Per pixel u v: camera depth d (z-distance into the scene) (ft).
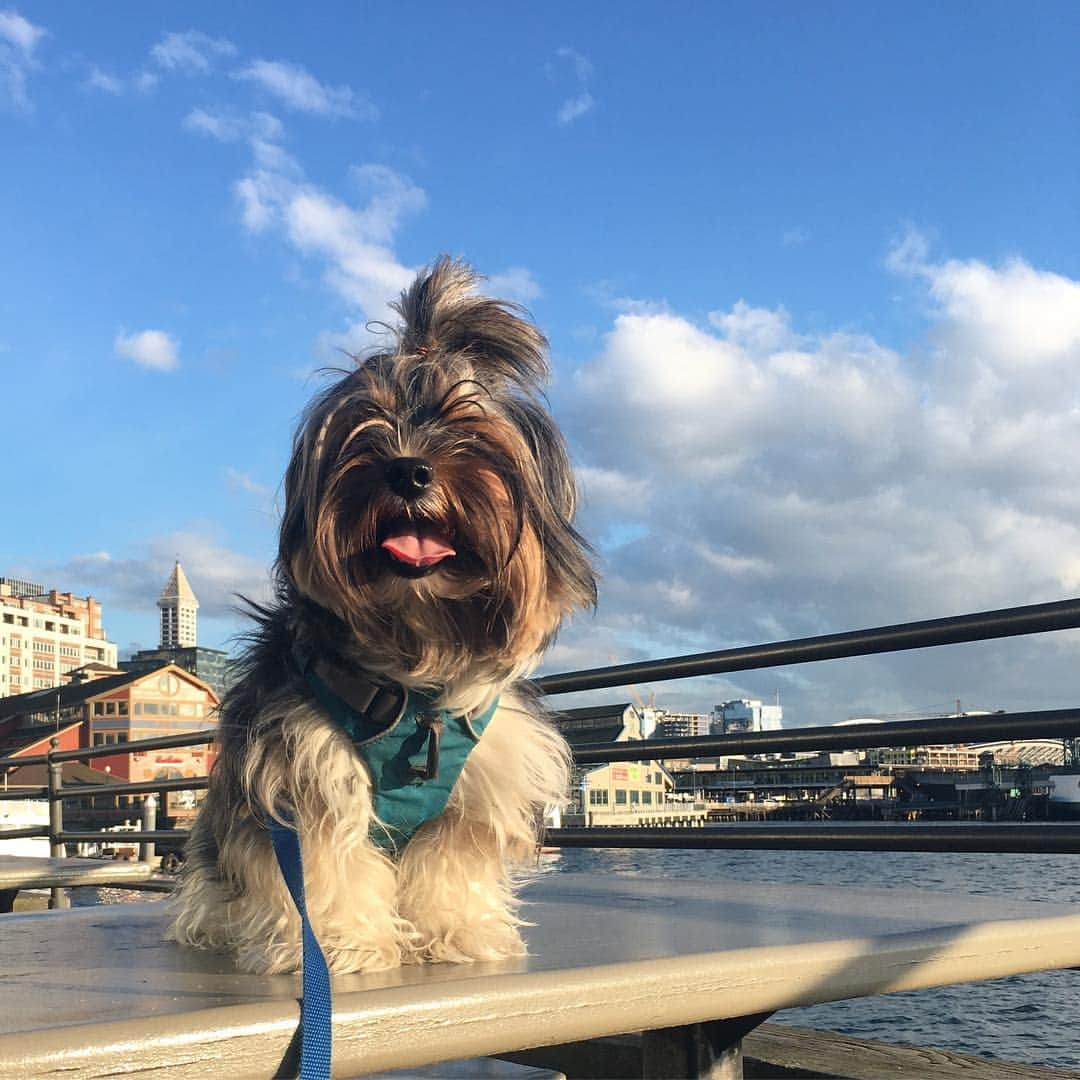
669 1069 1.98
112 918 2.66
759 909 2.35
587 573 2.65
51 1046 1.18
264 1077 1.30
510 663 2.31
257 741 2.13
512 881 2.56
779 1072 3.01
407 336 2.71
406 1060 1.37
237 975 1.78
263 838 2.08
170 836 5.53
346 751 2.10
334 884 2.02
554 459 2.71
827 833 2.95
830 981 1.71
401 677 2.15
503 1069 1.94
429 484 2.20
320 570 2.19
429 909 2.11
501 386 2.69
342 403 2.39
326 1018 1.31
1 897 4.54
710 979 1.60
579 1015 1.49
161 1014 1.30
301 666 2.17
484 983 1.43
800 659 3.62
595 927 2.14
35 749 62.85
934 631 3.18
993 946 1.88
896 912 2.24
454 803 2.22
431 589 2.19
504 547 2.28
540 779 2.36
